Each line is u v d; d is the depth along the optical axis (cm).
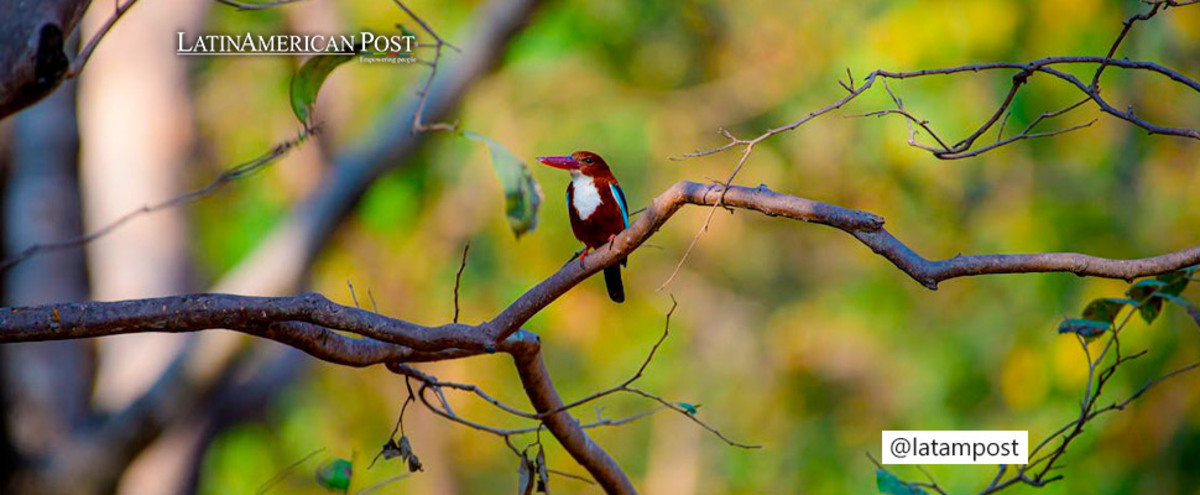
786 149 1752
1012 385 1480
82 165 1262
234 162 1619
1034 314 1515
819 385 2003
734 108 1798
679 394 2102
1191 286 1340
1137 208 1489
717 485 2122
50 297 1162
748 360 2077
